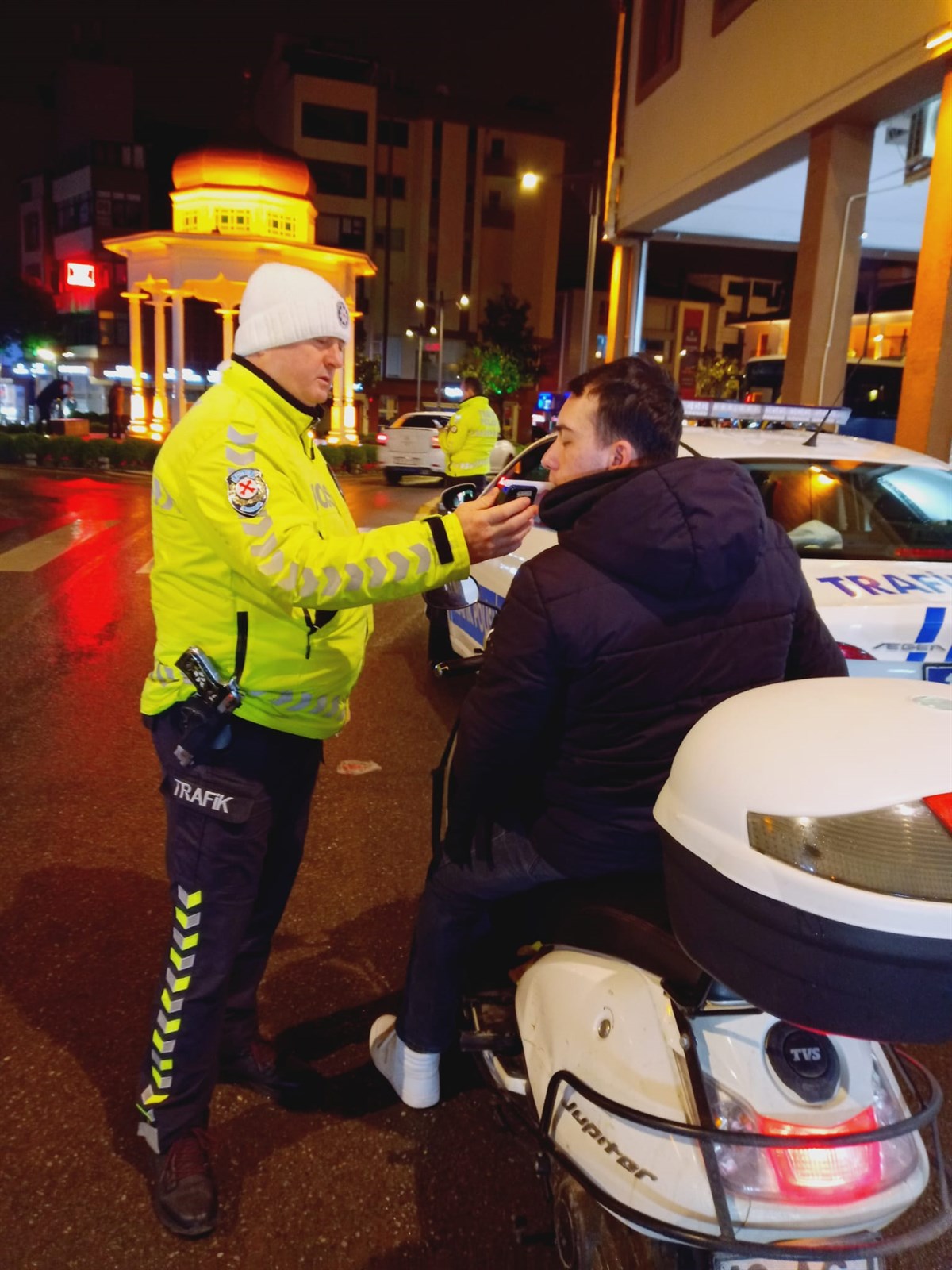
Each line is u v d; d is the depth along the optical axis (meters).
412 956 2.28
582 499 1.64
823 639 1.91
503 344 55.47
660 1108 1.49
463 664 2.63
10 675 6.09
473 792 1.83
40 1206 2.16
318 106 55.84
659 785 1.67
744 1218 1.43
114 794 4.33
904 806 1.19
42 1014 2.81
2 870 3.63
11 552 10.25
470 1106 2.52
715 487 1.54
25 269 63.97
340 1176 2.28
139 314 25.44
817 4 10.74
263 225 24.92
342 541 1.83
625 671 1.60
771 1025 1.50
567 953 1.85
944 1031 1.19
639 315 18.41
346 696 2.21
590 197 25.77
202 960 2.11
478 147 59.56
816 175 11.27
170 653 2.03
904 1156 1.50
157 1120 2.15
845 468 4.21
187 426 1.91
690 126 14.27
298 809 2.37
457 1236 2.13
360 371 54.16
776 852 1.24
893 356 23.95
